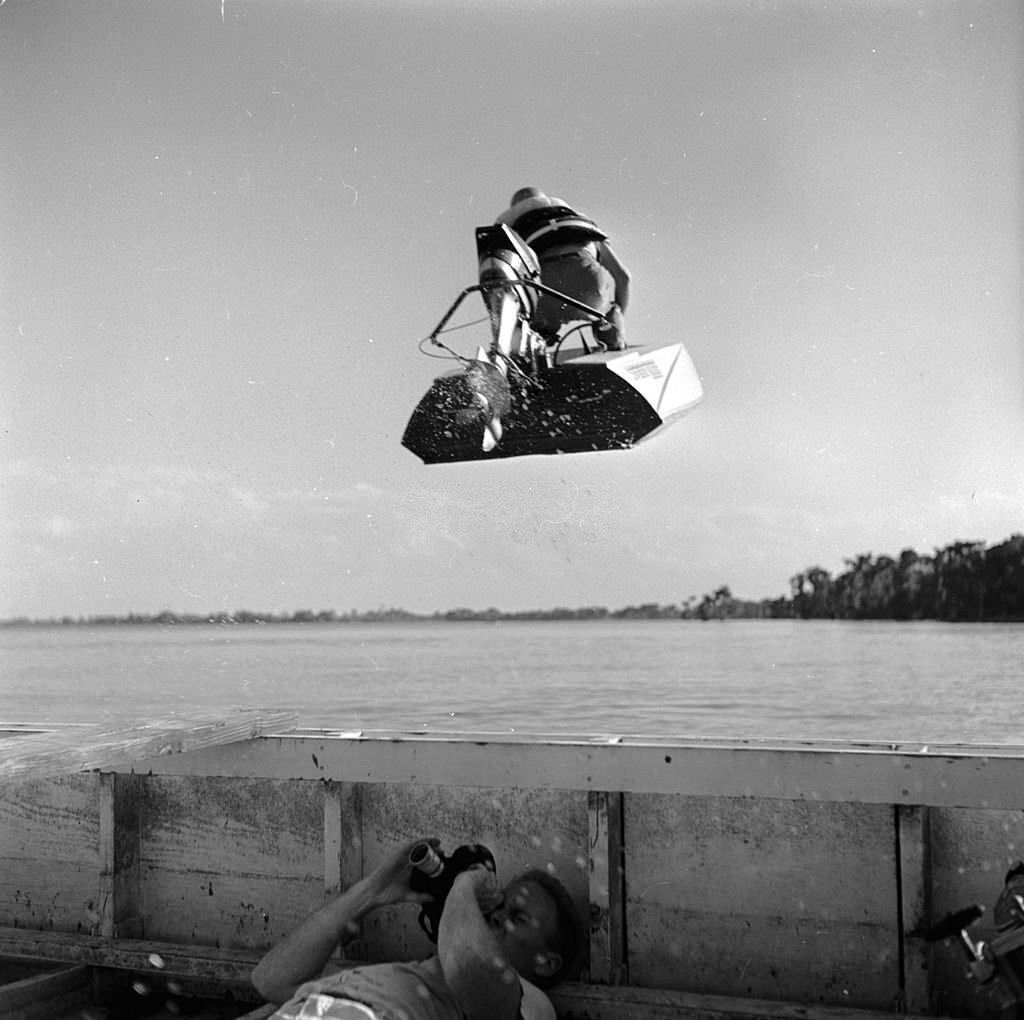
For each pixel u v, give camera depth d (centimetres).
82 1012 244
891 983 213
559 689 2308
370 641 4766
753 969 222
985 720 1748
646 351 444
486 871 205
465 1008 185
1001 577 5275
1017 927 171
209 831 257
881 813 216
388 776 238
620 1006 216
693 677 2589
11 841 270
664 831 228
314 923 210
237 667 3278
